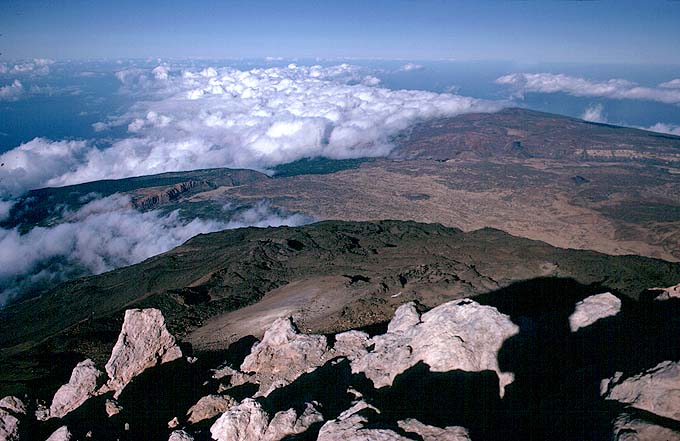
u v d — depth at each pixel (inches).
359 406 545.6
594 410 467.8
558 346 740.0
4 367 1419.8
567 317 818.8
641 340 658.2
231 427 583.2
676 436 369.1
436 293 1817.2
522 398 633.0
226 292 2491.4
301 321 1745.8
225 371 974.4
